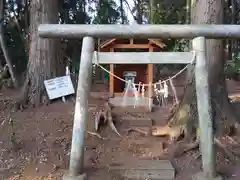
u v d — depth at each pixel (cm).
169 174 439
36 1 736
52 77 745
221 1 539
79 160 420
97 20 1498
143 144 534
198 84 435
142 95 699
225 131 536
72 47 1227
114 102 702
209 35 439
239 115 588
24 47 1253
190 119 540
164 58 445
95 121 583
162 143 534
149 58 446
